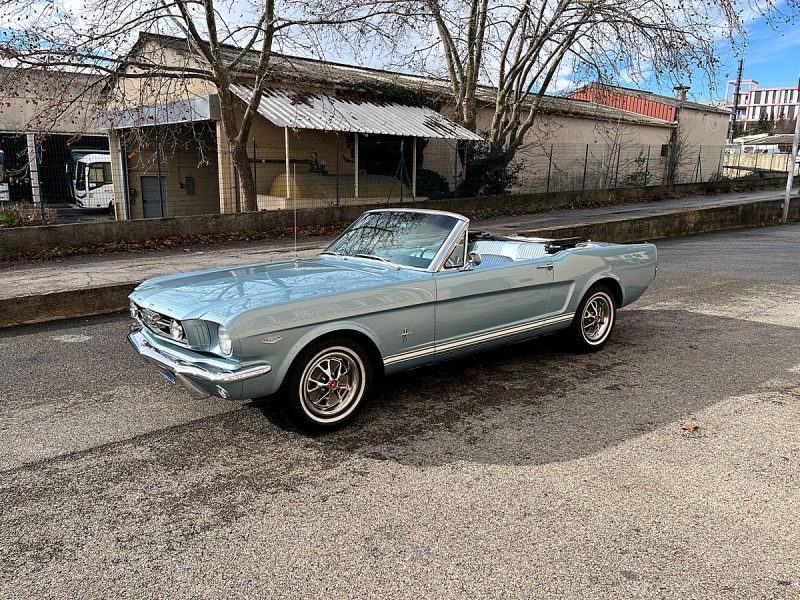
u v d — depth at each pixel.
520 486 3.34
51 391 4.86
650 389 4.85
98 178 23.94
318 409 4.00
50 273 9.64
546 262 5.19
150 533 2.92
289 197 17.20
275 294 3.89
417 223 4.99
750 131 87.19
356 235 5.38
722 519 3.01
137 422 4.25
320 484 3.38
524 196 20.88
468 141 21.23
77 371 5.36
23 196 23.56
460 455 3.73
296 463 3.64
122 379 5.14
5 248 11.14
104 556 2.74
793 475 3.45
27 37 11.97
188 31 13.86
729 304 7.91
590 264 5.60
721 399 4.62
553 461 3.63
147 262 10.81
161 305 3.95
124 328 6.93
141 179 21.41
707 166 34.03
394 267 4.68
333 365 4.05
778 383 4.97
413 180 19.59
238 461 3.67
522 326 5.10
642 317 7.25
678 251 12.73
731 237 15.13
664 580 2.56
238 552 2.76
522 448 3.81
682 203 24.17
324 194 18.48
